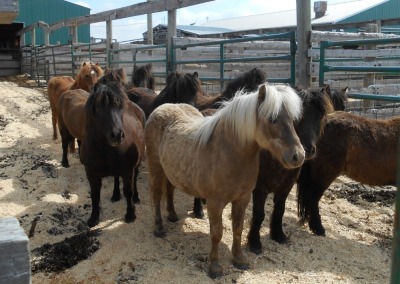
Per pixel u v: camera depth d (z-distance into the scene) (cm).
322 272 390
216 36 2342
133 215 502
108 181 651
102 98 454
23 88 1720
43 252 425
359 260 415
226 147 355
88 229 480
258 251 422
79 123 621
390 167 461
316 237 465
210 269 380
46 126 1057
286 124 326
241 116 342
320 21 2314
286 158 320
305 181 478
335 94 593
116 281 371
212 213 372
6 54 2250
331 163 467
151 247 434
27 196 579
